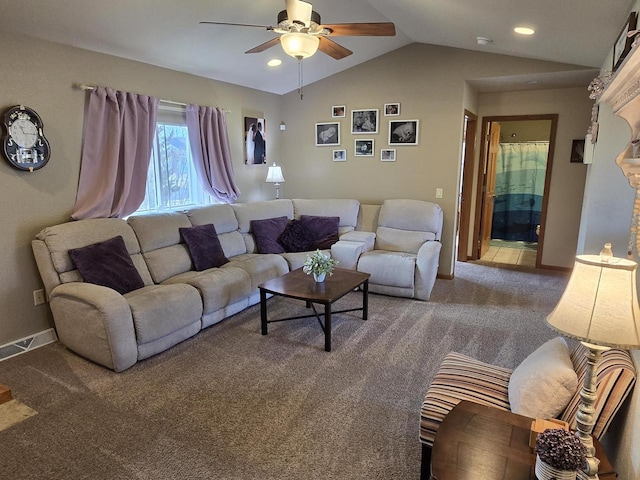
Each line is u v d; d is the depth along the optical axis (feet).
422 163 17.17
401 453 6.90
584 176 17.30
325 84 18.56
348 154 18.65
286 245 16.16
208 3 10.80
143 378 9.29
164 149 14.52
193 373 9.50
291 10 8.05
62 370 9.62
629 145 5.62
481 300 14.47
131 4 10.02
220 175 16.08
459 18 11.27
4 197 10.07
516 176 25.26
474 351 10.55
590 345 4.15
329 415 7.94
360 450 6.98
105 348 9.40
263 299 11.40
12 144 9.96
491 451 4.58
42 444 7.16
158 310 10.10
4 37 9.72
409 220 16.31
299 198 20.25
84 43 11.15
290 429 7.52
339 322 12.47
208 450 6.98
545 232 18.44
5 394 8.39
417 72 16.65
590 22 9.14
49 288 10.29
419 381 9.14
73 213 11.48
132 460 6.76
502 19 10.37
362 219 17.63
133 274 11.18
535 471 4.09
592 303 4.10
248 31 12.69
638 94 4.84
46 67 10.59
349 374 9.45
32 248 10.57
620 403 5.03
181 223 13.50
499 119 18.74
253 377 9.33
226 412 8.04
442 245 17.10
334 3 12.42
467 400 6.15
